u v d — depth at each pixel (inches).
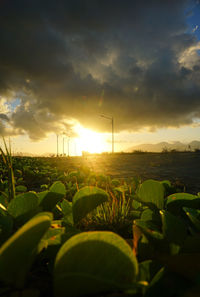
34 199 39.8
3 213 39.9
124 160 789.9
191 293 14.1
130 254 19.5
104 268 18.8
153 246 27.4
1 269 17.9
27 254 18.8
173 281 17.2
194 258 18.3
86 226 68.6
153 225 37.9
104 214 71.1
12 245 18.4
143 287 18.2
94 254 19.5
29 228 20.0
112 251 19.6
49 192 45.1
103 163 625.3
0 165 278.8
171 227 29.0
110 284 17.5
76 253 19.6
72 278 17.5
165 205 44.9
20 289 21.7
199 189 190.7
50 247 30.5
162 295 17.0
